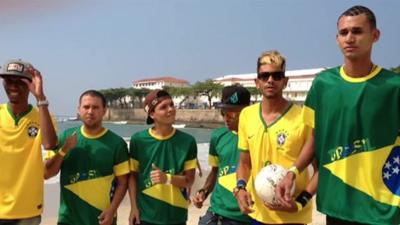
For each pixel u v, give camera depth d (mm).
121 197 4375
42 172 4039
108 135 4391
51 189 7250
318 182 3209
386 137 2939
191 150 4539
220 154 4590
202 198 4910
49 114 4012
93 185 4258
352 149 3016
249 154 3879
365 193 2973
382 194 2939
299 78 92438
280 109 3713
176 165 4441
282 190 3309
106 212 4246
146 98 4543
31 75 3986
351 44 2945
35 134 4008
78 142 4305
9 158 3877
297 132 3561
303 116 3330
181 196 4434
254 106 3889
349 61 3025
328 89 3133
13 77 3863
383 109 2936
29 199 3918
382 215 2928
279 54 3697
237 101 4438
